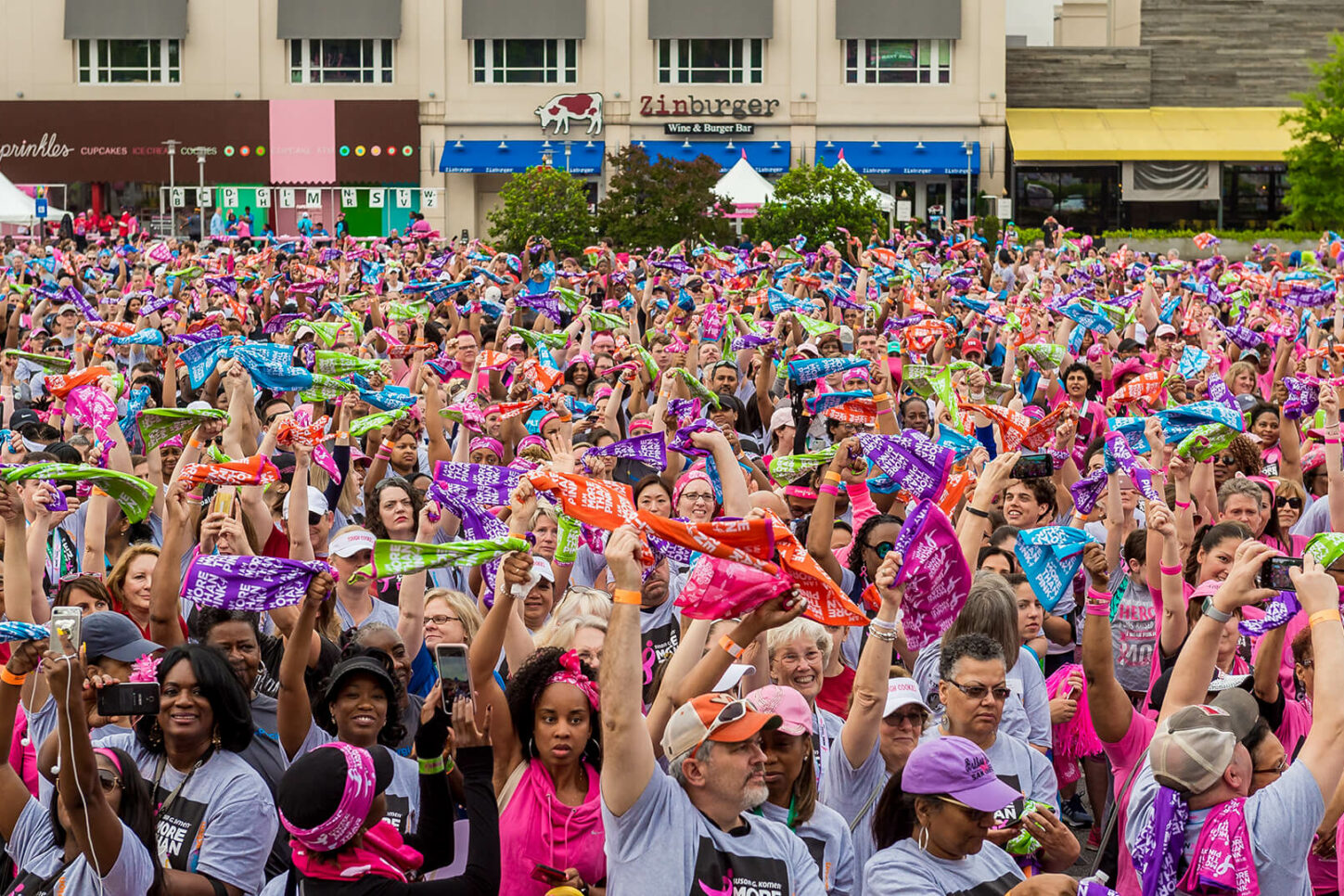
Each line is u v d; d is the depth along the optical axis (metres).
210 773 6.03
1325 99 53.69
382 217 60.88
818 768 6.53
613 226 40.19
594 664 6.70
